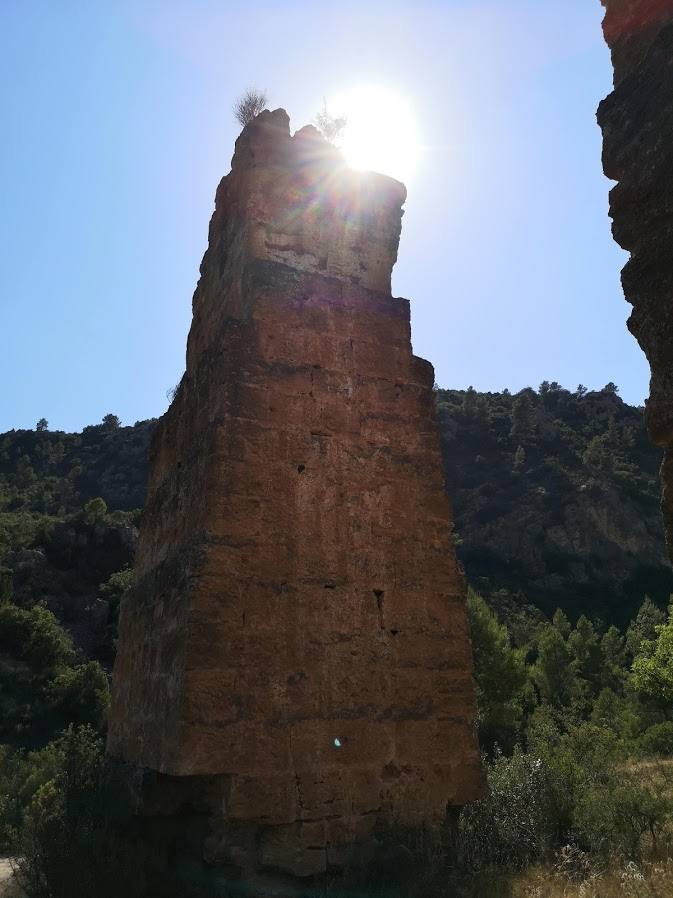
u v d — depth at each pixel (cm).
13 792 2020
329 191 1052
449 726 870
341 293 997
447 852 793
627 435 13275
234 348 893
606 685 5728
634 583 9712
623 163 405
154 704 838
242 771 738
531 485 11069
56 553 7806
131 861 723
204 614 768
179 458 1016
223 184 1155
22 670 5147
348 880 724
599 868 771
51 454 13388
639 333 371
